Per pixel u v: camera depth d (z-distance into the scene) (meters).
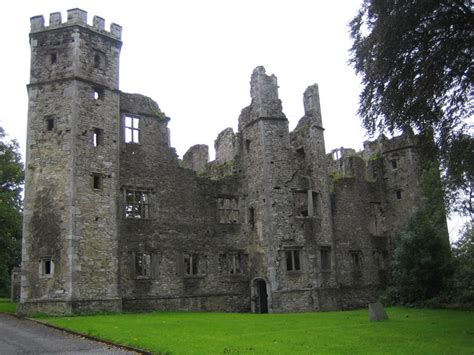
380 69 17.81
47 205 25.83
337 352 13.38
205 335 16.84
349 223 38.31
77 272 24.89
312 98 35.62
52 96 27.20
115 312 25.91
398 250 33.44
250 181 33.84
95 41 28.52
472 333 17.55
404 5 16.75
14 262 41.88
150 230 30.03
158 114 31.86
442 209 29.80
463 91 17.72
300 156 35.75
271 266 31.34
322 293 32.34
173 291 30.17
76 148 26.27
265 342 15.25
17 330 19.08
